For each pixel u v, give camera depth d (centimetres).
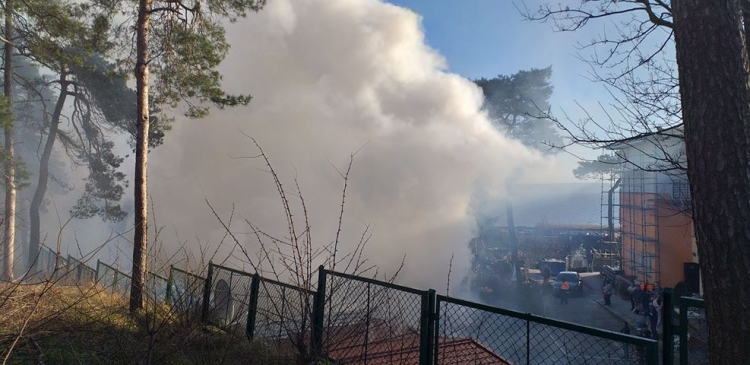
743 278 249
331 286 393
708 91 267
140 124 867
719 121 262
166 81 1058
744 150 258
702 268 266
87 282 710
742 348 246
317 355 371
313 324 381
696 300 312
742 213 253
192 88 1064
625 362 334
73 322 464
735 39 268
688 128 277
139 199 824
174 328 452
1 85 1745
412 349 451
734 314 249
